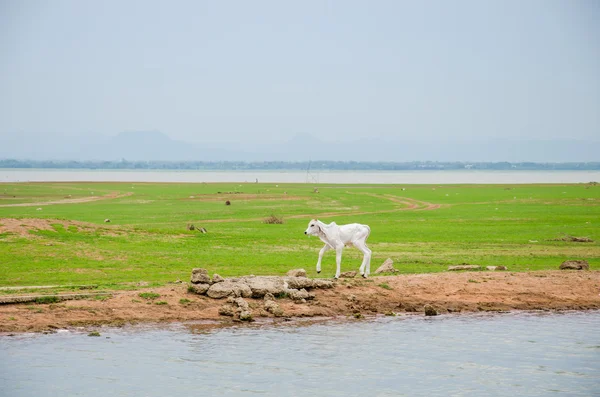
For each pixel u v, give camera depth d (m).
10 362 27.80
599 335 34.19
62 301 35.53
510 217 101.88
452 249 62.72
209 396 24.34
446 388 25.72
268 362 28.61
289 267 49.88
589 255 58.81
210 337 32.31
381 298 40.34
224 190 190.00
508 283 44.19
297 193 173.50
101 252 52.12
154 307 36.12
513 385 26.20
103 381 25.73
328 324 35.62
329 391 25.14
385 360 29.17
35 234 54.69
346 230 43.56
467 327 35.62
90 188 199.75
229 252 56.97
